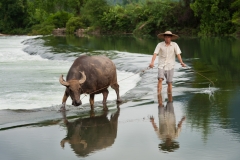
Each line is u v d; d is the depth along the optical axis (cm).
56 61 2438
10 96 1325
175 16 5472
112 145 766
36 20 8100
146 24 5797
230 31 4725
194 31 5197
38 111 1069
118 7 6481
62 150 744
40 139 812
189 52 2625
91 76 1070
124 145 762
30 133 855
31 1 9362
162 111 1019
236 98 1145
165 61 1188
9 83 1590
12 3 7888
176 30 5453
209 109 1021
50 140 805
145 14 6025
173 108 1048
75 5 7556
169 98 1169
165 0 5781
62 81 1006
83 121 948
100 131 861
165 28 5706
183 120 923
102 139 805
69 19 7094
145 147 747
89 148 752
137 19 6119
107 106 1109
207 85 1370
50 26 7325
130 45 3425
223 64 1962
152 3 5975
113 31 6425
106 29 6488
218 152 709
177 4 5566
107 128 882
